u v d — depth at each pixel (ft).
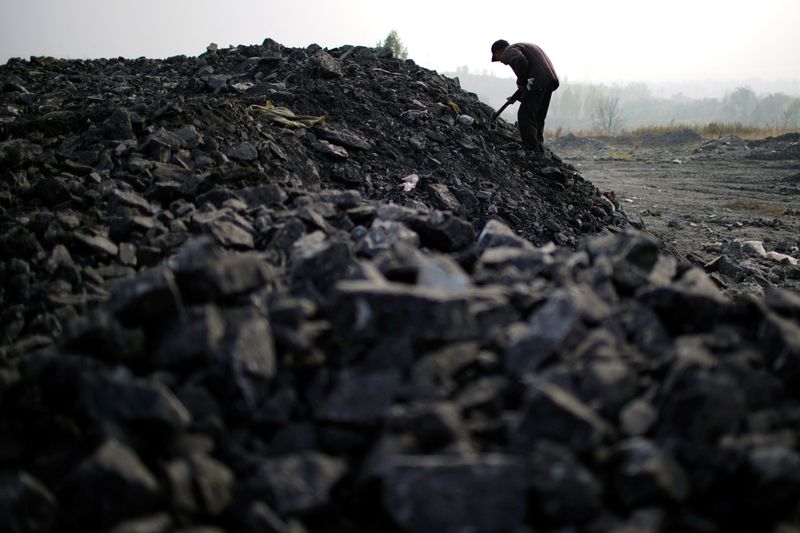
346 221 15.21
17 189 16.92
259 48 36.94
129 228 15.65
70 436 7.88
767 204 48.26
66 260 14.29
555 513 6.36
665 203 49.24
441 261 9.72
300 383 8.29
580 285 9.70
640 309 9.24
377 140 26.27
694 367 7.52
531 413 7.07
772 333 8.40
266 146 21.99
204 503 6.76
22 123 21.03
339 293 8.41
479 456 6.75
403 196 22.82
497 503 6.33
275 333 8.48
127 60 40.37
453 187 24.73
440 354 8.14
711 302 9.09
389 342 8.13
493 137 30.55
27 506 6.69
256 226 14.87
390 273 9.68
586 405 7.61
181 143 20.59
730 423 7.17
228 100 24.75
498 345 8.52
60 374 8.15
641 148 105.50
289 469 6.86
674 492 6.51
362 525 6.74
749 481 6.60
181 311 8.57
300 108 27.07
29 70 35.53
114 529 6.30
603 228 26.73
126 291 8.53
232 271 9.13
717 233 36.76
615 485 6.61
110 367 8.23
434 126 28.48
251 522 6.38
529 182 28.04
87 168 18.49
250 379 7.76
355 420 7.47
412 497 6.37
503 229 12.87
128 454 6.95
